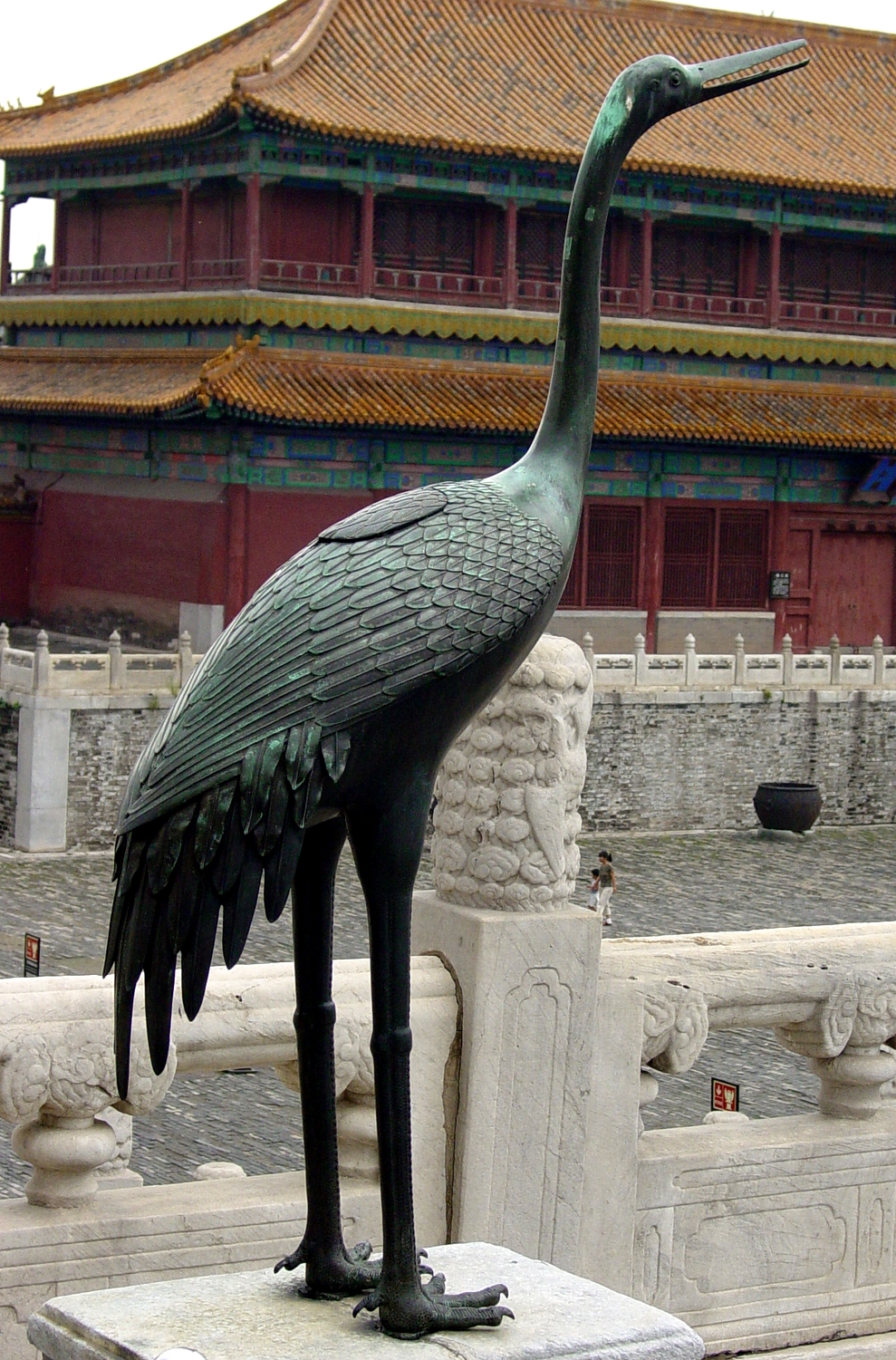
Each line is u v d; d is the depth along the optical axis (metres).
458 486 6.39
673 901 48.12
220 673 5.86
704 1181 8.91
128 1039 5.86
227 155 63.31
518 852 8.30
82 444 70.06
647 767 58.59
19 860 50.66
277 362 63.47
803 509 73.31
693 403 70.00
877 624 75.25
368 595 5.91
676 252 71.56
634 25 72.75
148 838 5.77
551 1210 8.43
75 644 68.38
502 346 66.94
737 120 71.94
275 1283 6.36
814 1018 9.24
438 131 63.31
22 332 74.69
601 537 69.81
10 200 73.94
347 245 65.25
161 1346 5.79
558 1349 5.91
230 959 5.67
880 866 54.69
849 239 74.12
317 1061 6.32
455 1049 8.33
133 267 68.69
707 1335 8.95
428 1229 8.29
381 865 6.05
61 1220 7.57
